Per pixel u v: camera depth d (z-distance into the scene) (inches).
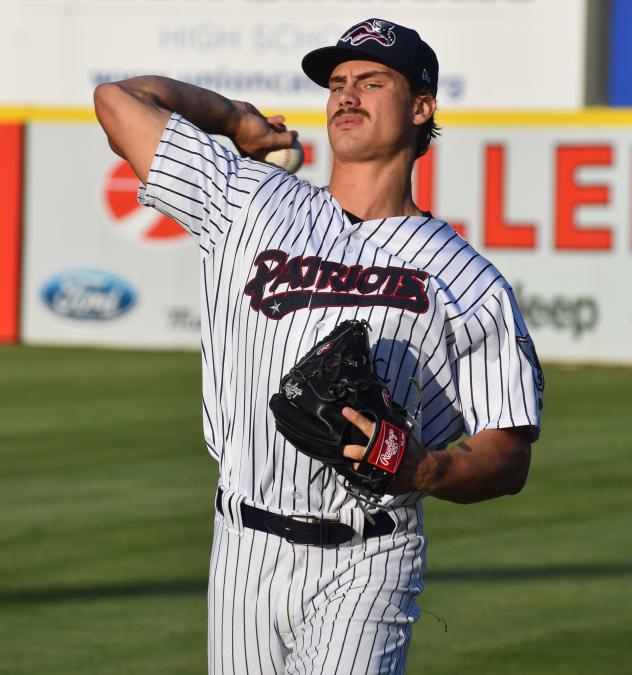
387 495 439.2
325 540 438.0
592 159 2201.0
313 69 474.0
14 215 2431.1
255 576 446.0
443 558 996.6
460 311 441.7
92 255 2412.6
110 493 1211.9
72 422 1604.3
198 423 1605.6
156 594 890.1
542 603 877.8
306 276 443.8
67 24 2881.4
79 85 2893.7
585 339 2222.0
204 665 743.7
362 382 410.9
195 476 1294.3
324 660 427.5
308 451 416.2
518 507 1175.6
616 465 1368.1
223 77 2842.0
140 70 2869.1
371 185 462.9
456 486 427.2
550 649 781.3
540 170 2224.4
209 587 464.4
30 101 2910.9
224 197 463.8
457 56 2723.9
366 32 458.0
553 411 1728.6
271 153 531.2
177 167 465.7
